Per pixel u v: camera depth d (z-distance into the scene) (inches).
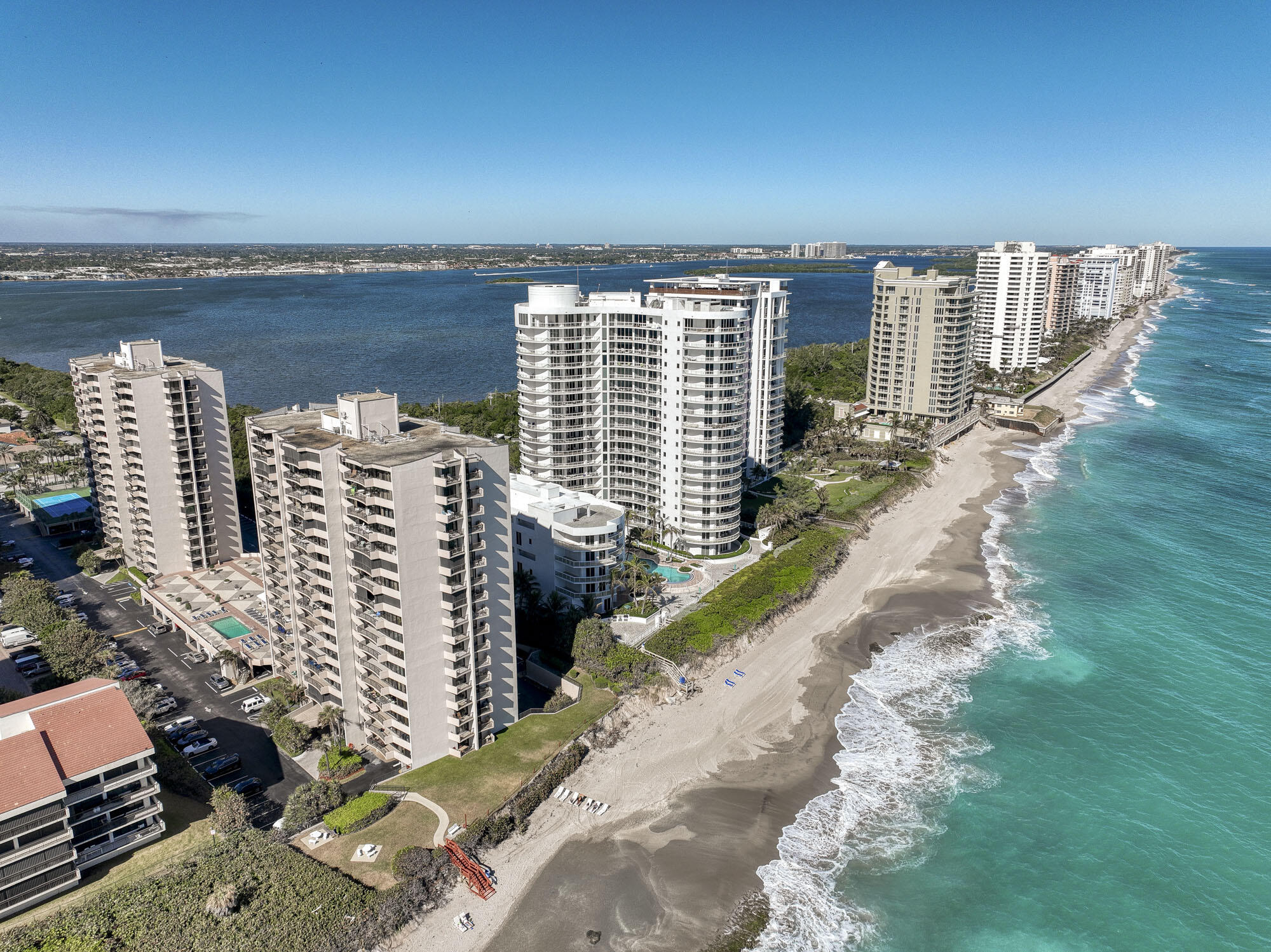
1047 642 5738.2
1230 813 4128.9
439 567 4013.3
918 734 4731.8
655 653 5290.4
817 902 3567.9
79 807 3412.9
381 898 3336.6
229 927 3144.7
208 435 6323.8
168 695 4953.3
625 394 7086.6
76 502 7755.9
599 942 3326.8
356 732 4463.6
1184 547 7377.0
